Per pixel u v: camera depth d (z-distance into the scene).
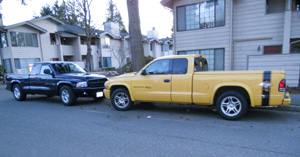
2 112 6.89
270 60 9.08
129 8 8.43
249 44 11.57
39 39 23.41
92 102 8.43
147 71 6.14
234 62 12.05
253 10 11.23
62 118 5.91
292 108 5.92
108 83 6.85
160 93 5.89
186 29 12.88
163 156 3.37
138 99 6.35
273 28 10.89
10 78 9.52
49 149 3.75
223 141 3.90
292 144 3.67
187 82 5.49
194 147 3.68
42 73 8.51
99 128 4.91
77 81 7.40
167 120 5.45
